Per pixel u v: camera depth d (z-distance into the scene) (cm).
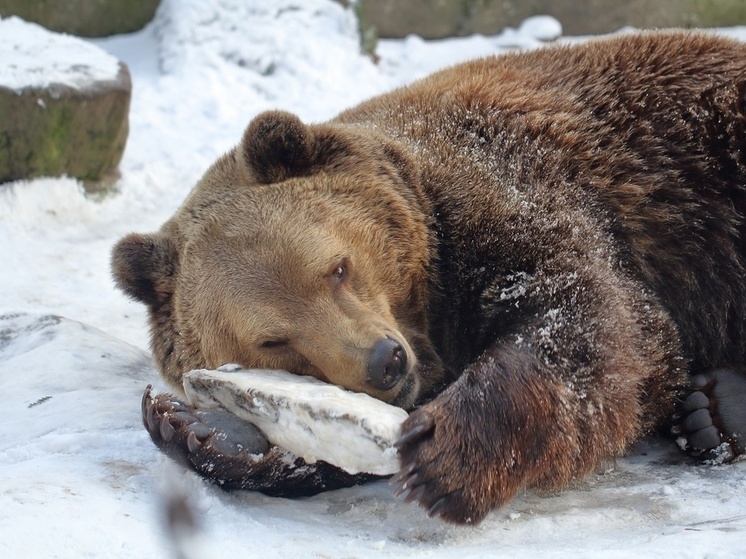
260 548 685
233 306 885
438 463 750
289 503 832
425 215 973
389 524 779
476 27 2970
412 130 1049
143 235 995
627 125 1069
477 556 673
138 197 1980
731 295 1048
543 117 1040
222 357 905
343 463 745
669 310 1050
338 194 937
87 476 812
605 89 1090
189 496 785
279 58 2606
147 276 980
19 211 1797
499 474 769
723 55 1105
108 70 1945
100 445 930
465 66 1187
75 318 1497
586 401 817
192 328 923
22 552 632
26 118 1814
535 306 873
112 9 2708
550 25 2919
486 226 943
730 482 866
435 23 2961
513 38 2909
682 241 1039
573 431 805
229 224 918
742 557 632
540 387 796
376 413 736
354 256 906
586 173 1021
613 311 865
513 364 800
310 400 752
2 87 1783
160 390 1141
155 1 2753
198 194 987
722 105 1070
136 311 1544
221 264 901
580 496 849
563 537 749
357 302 881
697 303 1049
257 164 938
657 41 1123
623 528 764
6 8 2562
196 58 2558
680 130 1069
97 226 1850
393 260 938
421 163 1002
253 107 2417
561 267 884
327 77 2589
